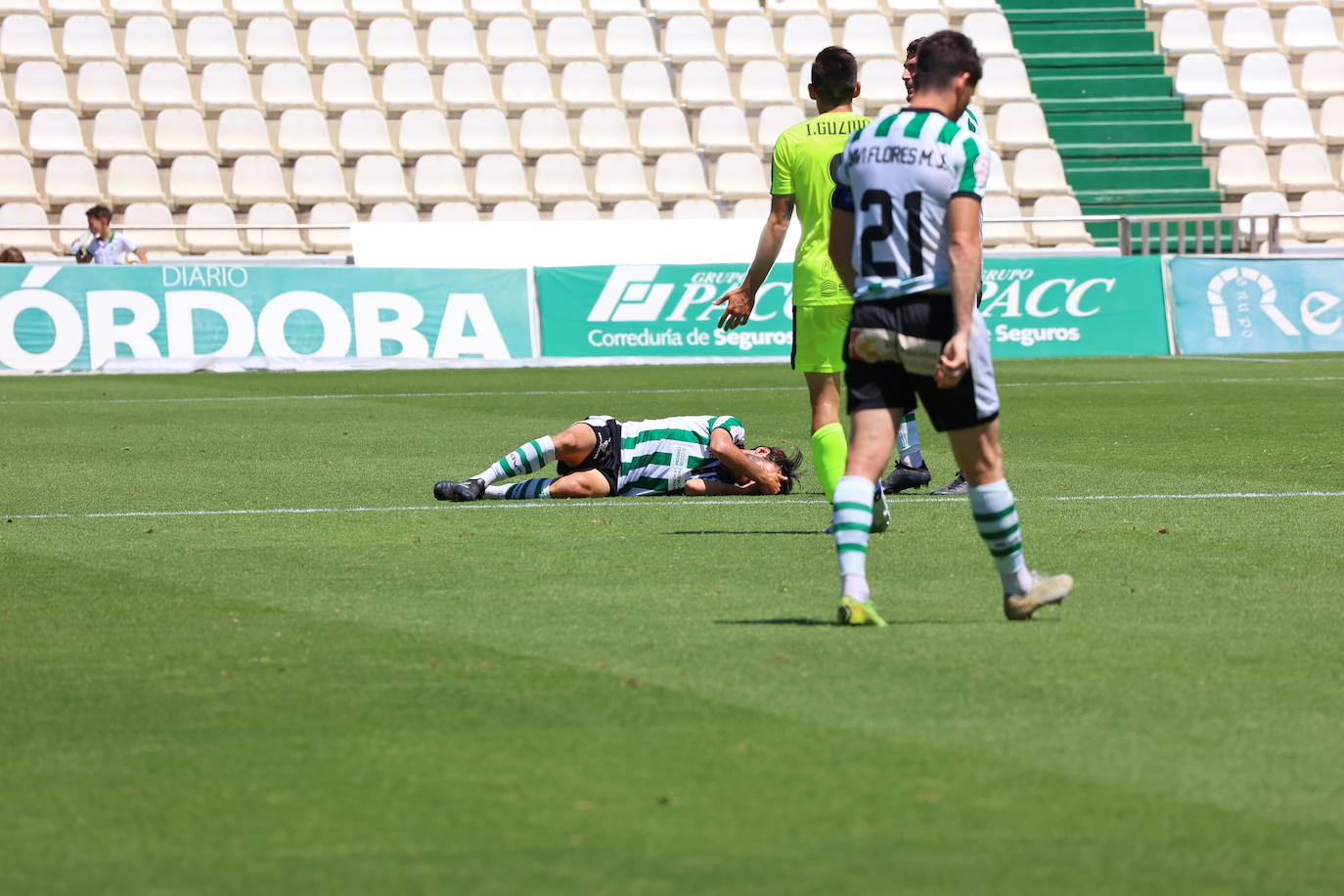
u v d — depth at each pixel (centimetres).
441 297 6906
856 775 1345
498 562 2372
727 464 3084
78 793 1316
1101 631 1872
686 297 7112
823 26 9569
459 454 3884
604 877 1129
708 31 9456
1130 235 7819
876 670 1683
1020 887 1109
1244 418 4556
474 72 8938
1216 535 2581
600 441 3094
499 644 1830
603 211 8538
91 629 1930
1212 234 8769
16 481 3378
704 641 1830
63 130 8250
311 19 9144
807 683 1636
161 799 1301
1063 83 9519
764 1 9831
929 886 1112
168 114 8381
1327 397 5184
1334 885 1112
